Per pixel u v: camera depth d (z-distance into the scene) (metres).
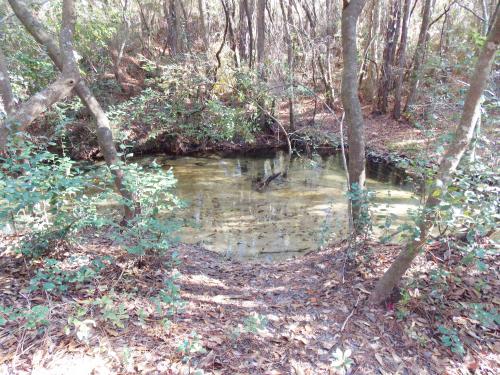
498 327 3.14
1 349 2.44
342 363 2.48
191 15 16.97
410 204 7.39
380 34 15.34
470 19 12.74
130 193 3.82
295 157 12.39
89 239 4.38
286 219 6.97
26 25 4.11
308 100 16.11
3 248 3.70
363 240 4.09
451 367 2.83
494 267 3.65
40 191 3.01
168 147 12.59
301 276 4.28
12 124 3.36
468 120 2.63
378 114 14.83
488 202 2.76
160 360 2.58
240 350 2.84
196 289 3.83
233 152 12.98
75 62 4.17
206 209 7.55
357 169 4.13
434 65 5.69
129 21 15.20
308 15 13.34
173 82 10.45
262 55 12.71
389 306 3.36
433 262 3.71
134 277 3.65
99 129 4.46
